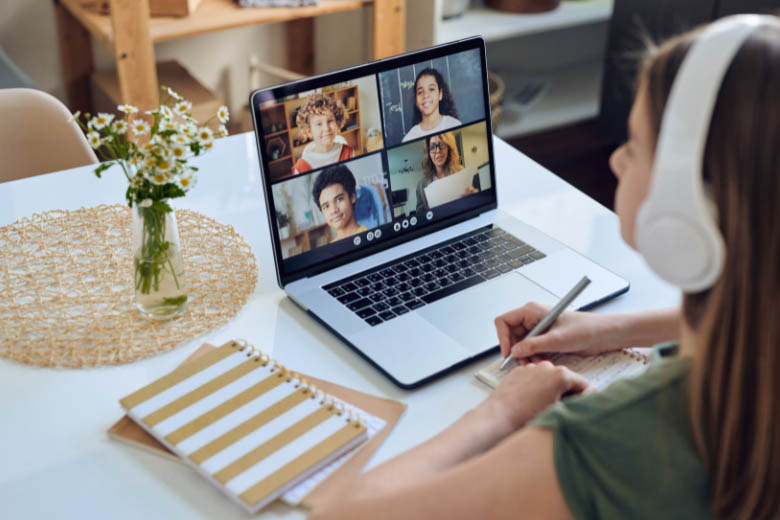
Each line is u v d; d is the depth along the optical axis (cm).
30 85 237
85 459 89
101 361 101
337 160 114
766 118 53
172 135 98
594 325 102
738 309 56
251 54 312
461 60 123
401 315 109
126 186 140
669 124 57
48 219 129
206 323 108
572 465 61
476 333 106
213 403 93
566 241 129
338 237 117
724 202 55
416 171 122
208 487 86
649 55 63
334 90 112
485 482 63
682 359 63
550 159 324
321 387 98
